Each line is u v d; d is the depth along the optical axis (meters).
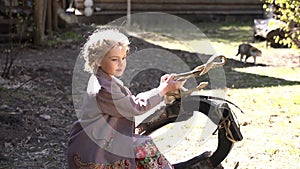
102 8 18.56
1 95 7.69
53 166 5.32
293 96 7.93
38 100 7.73
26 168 5.23
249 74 9.87
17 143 5.91
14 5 12.94
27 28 12.65
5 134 6.11
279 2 7.20
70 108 7.48
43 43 12.77
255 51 10.95
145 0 19.45
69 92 8.43
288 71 10.13
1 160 5.40
